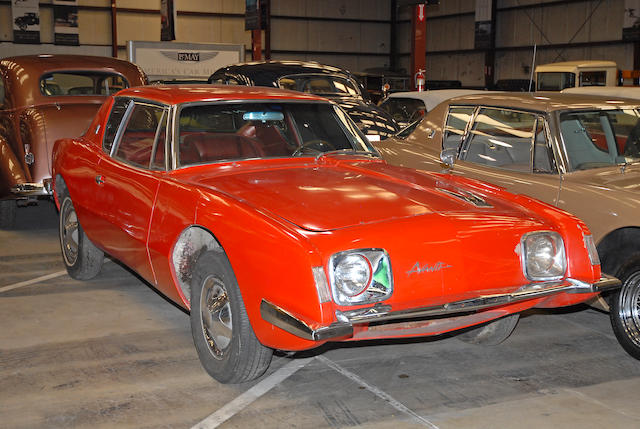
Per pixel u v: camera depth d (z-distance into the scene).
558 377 3.72
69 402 3.36
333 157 4.27
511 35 28.59
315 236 2.98
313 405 3.36
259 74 11.23
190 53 18.03
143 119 4.39
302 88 11.16
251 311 3.12
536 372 3.79
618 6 24.27
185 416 3.23
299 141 4.45
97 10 29.92
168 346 4.14
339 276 2.91
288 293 2.95
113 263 6.08
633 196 4.12
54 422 3.15
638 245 4.16
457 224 3.24
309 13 33.78
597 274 3.51
